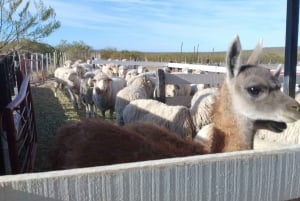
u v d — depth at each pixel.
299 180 1.67
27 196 1.20
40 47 37.69
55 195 1.23
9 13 18.53
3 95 3.66
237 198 1.53
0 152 3.57
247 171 1.54
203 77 8.65
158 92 8.30
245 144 3.29
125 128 3.42
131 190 1.33
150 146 2.96
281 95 3.20
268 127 3.39
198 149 3.14
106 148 2.94
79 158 2.97
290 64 4.51
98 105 11.42
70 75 14.23
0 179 1.18
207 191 1.46
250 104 3.22
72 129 3.50
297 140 5.12
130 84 10.83
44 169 4.76
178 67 17.58
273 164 1.59
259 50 3.61
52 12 19.58
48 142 7.73
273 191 1.61
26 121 5.42
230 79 3.35
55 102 15.70
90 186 1.26
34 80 25.31
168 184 1.38
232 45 3.33
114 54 48.59
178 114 6.48
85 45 56.38
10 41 19.47
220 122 3.34
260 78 3.23
